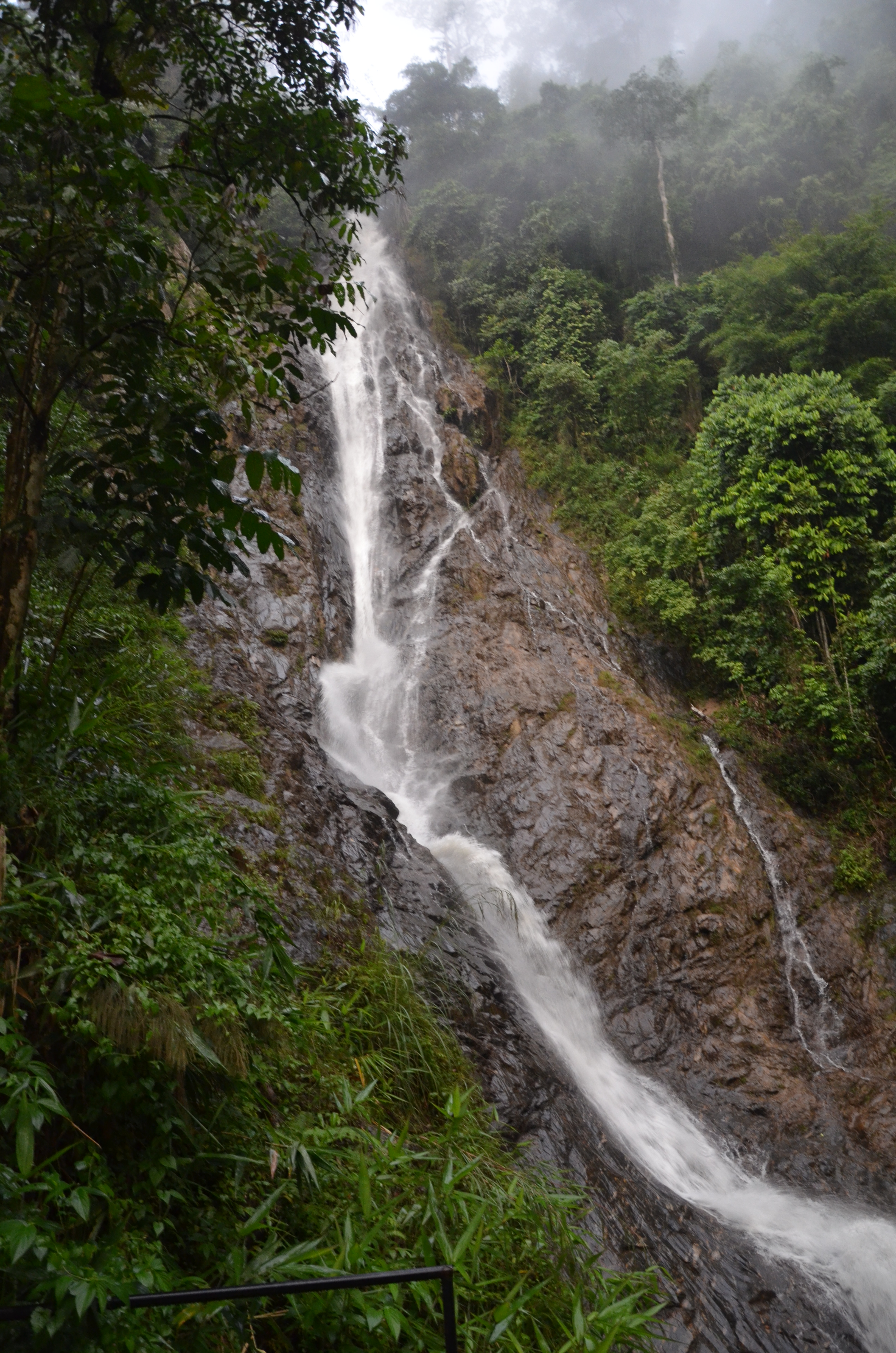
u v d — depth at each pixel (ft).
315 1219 11.21
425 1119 17.69
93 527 11.14
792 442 52.31
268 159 15.30
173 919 11.25
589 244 85.20
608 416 67.82
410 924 26.53
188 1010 10.41
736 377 60.08
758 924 39.29
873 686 46.73
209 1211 10.39
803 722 48.60
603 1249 20.21
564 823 40.98
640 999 35.53
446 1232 12.62
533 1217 13.61
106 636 18.51
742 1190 28.32
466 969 26.86
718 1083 33.37
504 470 64.85
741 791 44.96
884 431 53.11
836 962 39.19
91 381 11.54
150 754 17.79
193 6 15.05
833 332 64.08
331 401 63.52
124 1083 9.62
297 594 45.93
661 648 53.98
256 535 11.03
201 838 12.95
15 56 12.09
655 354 69.41
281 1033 12.78
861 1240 25.98
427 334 76.69
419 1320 10.86
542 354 72.90
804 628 51.06
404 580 54.19
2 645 10.62
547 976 33.78
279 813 24.13
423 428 63.87
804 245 68.54
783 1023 36.47
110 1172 9.50
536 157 93.97
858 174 98.73
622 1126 28.27
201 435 11.11
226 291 12.86
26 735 11.03
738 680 51.29
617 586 56.49
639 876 39.47
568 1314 12.23
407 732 45.93
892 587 47.19
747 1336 20.57
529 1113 23.17
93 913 10.68
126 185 10.52
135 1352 7.48
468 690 47.03
